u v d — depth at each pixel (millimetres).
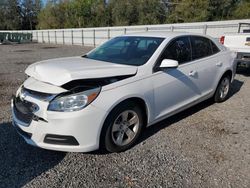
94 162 3359
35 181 2963
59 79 3150
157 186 2902
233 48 8305
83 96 3084
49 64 3719
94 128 3186
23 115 3322
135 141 3832
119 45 4590
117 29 25375
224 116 4969
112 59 4172
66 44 33250
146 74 3738
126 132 3643
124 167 3254
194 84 4633
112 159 3434
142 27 22469
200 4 39250
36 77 3381
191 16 40625
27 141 3295
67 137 3088
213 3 38781
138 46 4312
